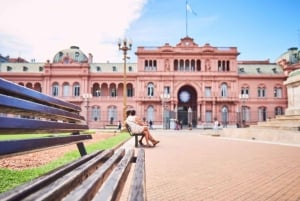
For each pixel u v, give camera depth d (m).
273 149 11.96
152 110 56.22
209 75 56.25
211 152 10.62
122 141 13.81
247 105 57.03
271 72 59.97
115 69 60.16
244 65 61.44
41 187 2.17
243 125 55.25
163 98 53.47
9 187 3.87
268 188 4.84
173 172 6.33
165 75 56.31
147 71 56.59
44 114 3.33
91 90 58.12
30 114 2.97
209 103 56.03
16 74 57.94
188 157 9.05
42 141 2.85
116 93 58.22
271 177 5.81
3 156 1.99
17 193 1.76
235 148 12.34
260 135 18.72
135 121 12.64
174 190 4.66
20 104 2.46
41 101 3.33
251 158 8.88
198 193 4.47
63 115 4.18
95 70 60.12
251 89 57.56
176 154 9.87
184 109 58.66
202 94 55.88
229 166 7.23
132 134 12.69
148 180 5.45
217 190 4.68
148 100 55.59
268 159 8.65
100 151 5.04
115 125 51.47
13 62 65.31
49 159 7.61
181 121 53.12
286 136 16.03
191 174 6.09
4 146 1.99
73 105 5.07
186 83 56.28
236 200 4.09
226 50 56.94
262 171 6.52
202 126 54.78
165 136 24.00
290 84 19.80
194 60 57.12
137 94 56.56
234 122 55.41
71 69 58.12
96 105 57.44
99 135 23.00
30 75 57.97
